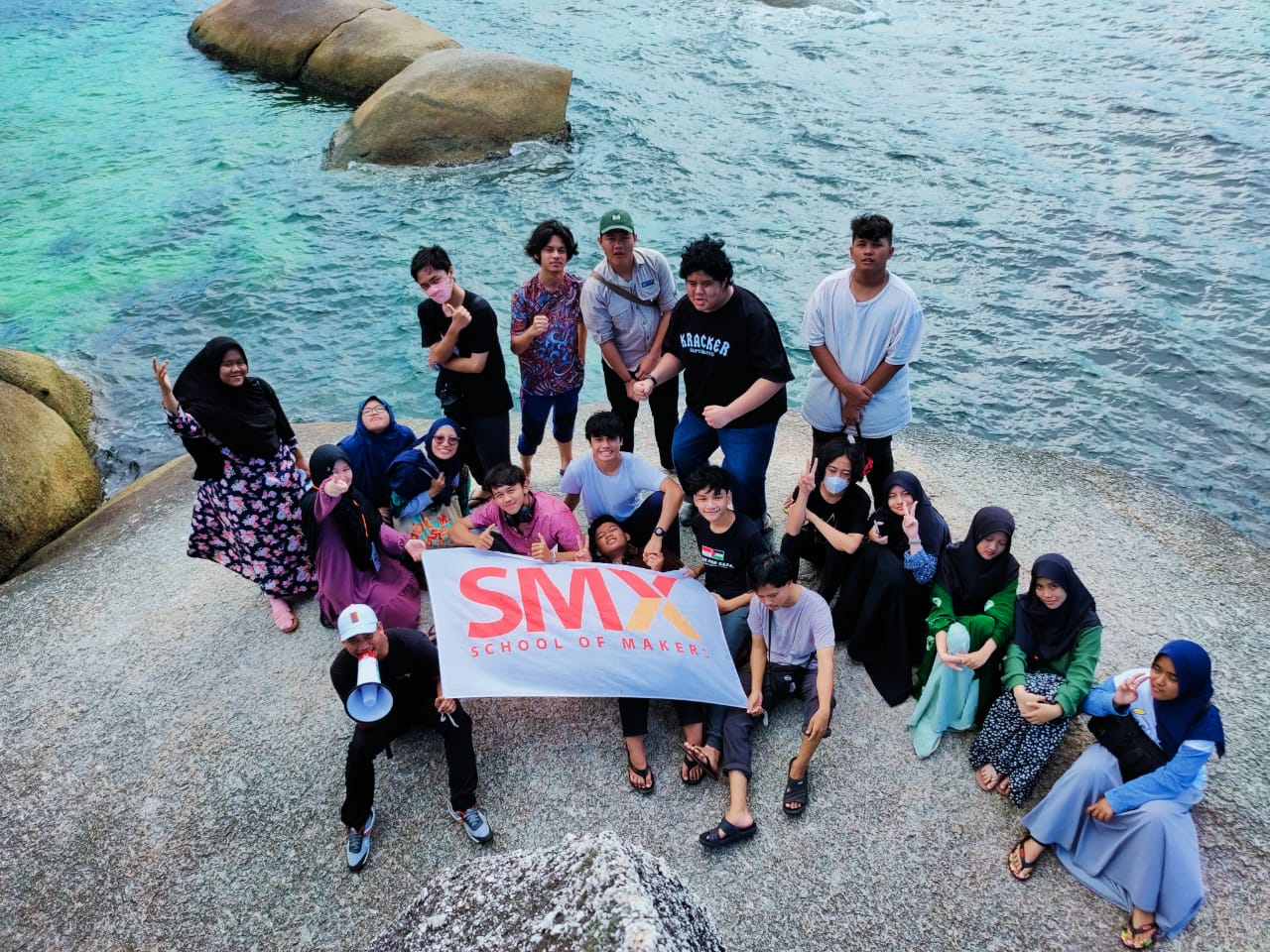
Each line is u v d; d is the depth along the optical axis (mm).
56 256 12922
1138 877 4281
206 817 5020
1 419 8570
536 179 14547
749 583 5633
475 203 13969
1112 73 16797
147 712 5605
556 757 5266
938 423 9477
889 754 5203
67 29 22078
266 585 6047
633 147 15398
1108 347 10414
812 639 5199
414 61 16781
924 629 5512
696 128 15945
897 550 5668
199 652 6004
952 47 18562
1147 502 7129
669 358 5992
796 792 4930
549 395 6980
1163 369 10047
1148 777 4250
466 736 4906
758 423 5883
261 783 5168
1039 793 4938
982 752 5020
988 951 4297
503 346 10992
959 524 6777
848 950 4312
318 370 10680
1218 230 12242
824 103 16516
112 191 14609
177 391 5480
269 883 4715
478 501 6602
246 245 13062
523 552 5852
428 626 6043
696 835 4836
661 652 5188
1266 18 18625
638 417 8633
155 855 4863
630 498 6012
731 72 18000
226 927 4543
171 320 11570
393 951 2527
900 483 5328
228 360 5414
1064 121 15273
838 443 5527
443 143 15070
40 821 5047
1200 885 4246
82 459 9164
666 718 5477
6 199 14438
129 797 5133
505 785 5113
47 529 8297
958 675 5102
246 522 5816
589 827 4895
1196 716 4234
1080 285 11414
